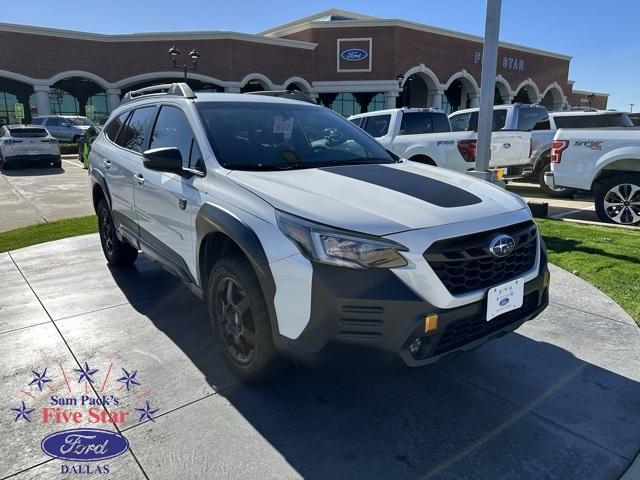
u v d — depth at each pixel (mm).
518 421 2682
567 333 3727
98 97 37094
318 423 2666
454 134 9445
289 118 3855
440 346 2449
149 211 3928
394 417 2721
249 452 2434
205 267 3225
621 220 7551
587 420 2686
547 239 6461
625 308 4180
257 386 3000
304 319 2383
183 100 3777
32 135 18453
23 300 4457
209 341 3621
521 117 11125
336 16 39656
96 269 5391
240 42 32188
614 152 7375
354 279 2281
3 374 3166
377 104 36469
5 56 29891
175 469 2320
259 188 2773
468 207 2629
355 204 2531
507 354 3418
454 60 36969
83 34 31375
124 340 3639
